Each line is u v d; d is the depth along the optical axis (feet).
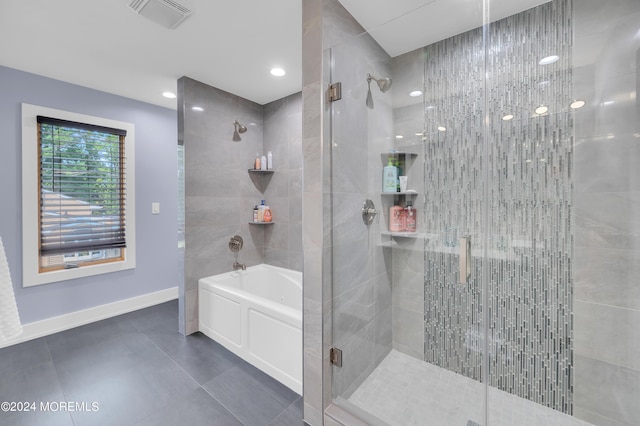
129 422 4.99
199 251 8.30
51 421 4.97
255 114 9.68
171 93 9.29
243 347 6.93
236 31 5.96
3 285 2.36
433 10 5.05
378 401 5.26
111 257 9.71
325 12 4.81
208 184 8.42
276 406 5.44
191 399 5.57
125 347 7.49
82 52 6.75
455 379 5.73
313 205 4.98
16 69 7.59
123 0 5.04
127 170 9.75
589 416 4.92
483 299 5.53
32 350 7.30
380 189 6.22
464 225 5.76
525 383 5.43
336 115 5.07
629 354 4.59
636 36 4.36
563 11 4.86
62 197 8.50
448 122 5.87
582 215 4.84
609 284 4.69
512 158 5.35
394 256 6.58
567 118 4.88
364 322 5.88
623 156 4.50
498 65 5.42
